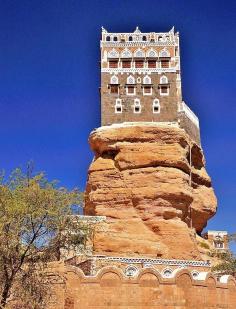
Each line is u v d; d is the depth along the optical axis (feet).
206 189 263.70
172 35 277.44
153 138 240.53
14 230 119.85
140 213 228.02
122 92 265.34
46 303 128.88
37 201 123.24
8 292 122.01
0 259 118.11
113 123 260.01
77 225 130.11
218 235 335.47
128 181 234.58
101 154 249.34
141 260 203.92
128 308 165.37
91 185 243.40
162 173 232.12
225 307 182.50
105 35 276.00
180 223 224.94
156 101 264.72
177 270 174.09
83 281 162.71
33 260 123.13
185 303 170.81
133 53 272.10
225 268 220.64
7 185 125.90
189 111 274.16
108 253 211.00
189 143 251.60
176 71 275.18
